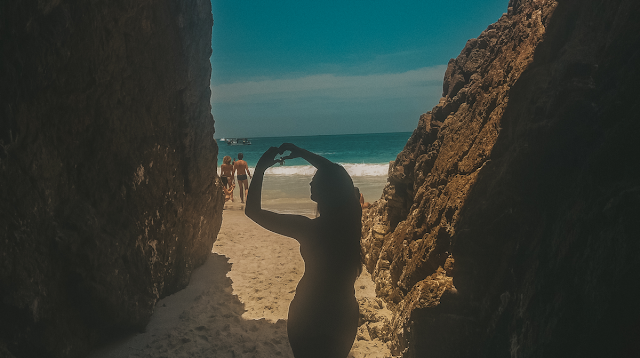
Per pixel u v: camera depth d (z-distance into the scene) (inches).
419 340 120.6
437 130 188.5
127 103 155.5
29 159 113.0
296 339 90.6
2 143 102.2
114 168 150.3
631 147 72.1
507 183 109.3
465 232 115.4
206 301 198.4
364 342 156.1
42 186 118.4
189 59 197.5
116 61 145.9
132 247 157.4
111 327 151.0
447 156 157.2
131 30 151.6
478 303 113.4
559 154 100.1
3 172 104.7
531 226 105.1
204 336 161.9
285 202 547.5
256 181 96.2
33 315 112.8
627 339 59.1
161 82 177.9
